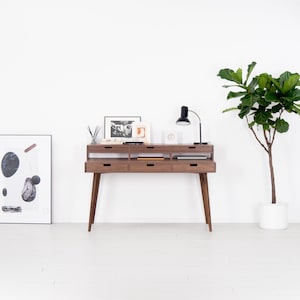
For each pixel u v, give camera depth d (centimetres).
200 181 414
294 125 429
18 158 429
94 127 430
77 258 317
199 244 354
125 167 388
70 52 426
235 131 430
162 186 434
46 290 257
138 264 304
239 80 391
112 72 427
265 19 424
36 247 345
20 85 427
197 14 425
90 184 433
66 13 424
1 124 430
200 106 429
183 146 402
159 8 424
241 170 432
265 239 369
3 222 429
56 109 429
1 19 424
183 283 268
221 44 426
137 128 423
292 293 253
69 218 435
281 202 434
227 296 249
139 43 426
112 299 245
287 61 425
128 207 435
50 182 428
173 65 427
